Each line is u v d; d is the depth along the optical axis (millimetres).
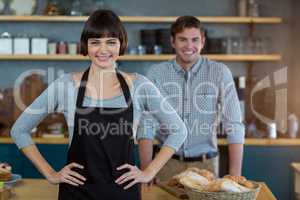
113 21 2008
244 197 2051
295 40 4691
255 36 4840
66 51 4621
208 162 3043
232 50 4590
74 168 2043
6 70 4828
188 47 2873
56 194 2412
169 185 2477
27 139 2137
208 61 3010
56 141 4348
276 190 4359
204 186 2150
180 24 2867
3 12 4621
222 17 4648
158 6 4871
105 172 2029
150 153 2760
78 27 4871
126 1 4859
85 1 4645
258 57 4578
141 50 4582
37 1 4734
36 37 4598
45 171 2098
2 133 4465
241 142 2881
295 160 4355
